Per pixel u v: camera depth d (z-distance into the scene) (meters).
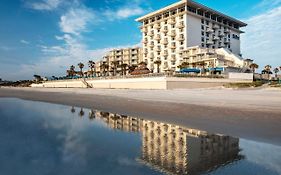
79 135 8.59
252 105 17.98
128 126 10.61
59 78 115.38
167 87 50.28
